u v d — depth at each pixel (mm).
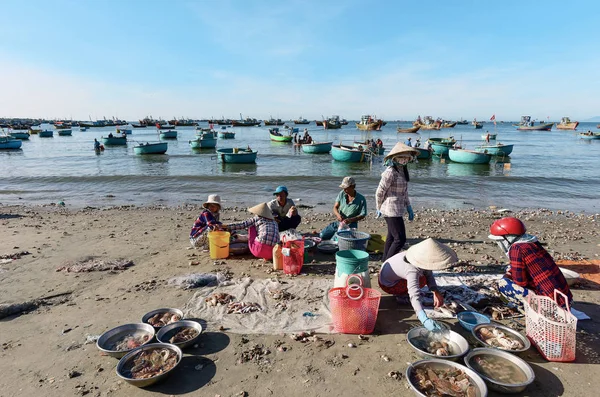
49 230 9773
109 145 49656
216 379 3607
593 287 5621
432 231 9844
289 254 6137
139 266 6812
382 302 5254
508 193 17656
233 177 21906
